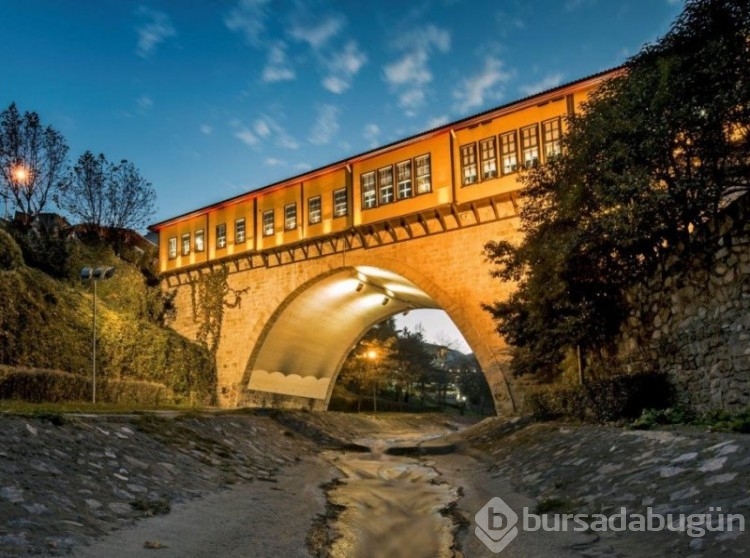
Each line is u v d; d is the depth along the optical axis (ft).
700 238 40.34
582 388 54.13
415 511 33.42
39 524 21.21
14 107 139.74
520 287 69.31
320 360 152.56
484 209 95.04
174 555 20.90
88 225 147.13
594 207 47.37
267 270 126.52
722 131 35.81
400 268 103.86
